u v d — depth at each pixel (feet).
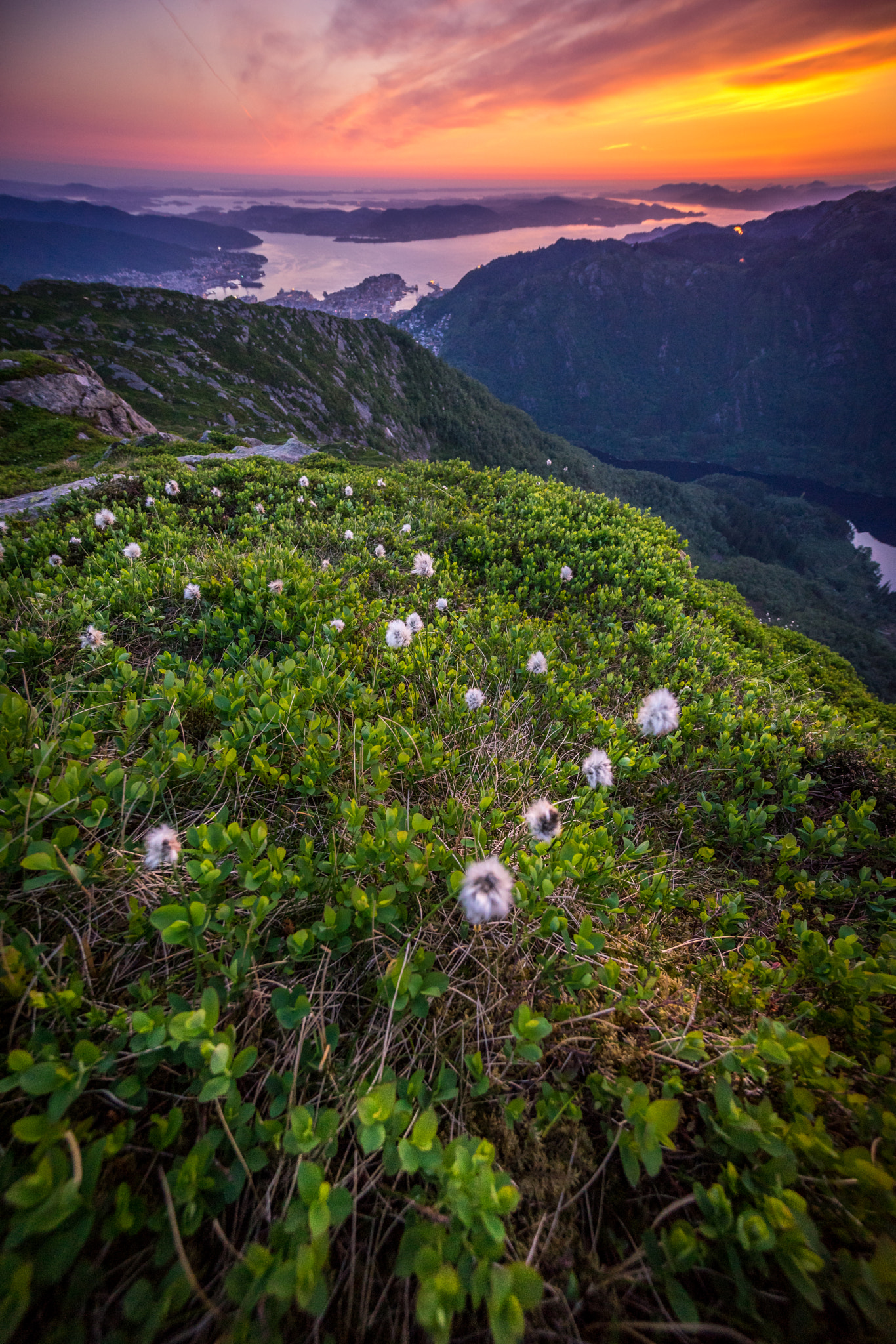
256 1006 6.84
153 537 22.13
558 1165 5.88
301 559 20.18
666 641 20.43
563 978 7.50
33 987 6.40
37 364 146.92
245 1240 5.09
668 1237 5.37
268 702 11.07
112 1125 5.64
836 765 14.88
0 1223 4.59
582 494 38.29
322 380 469.57
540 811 7.75
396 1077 6.20
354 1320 4.79
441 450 563.48
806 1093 6.12
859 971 8.04
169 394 349.00
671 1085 6.30
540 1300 4.54
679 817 12.22
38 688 11.97
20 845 7.35
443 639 16.69
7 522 26.00
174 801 9.39
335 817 9.45
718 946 8.96
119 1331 4.32
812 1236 5.00
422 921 7.74
